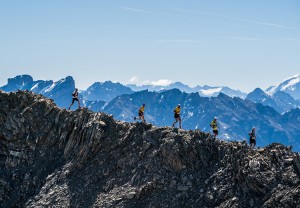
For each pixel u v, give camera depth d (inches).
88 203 2097.7
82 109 2564.0
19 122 2578.7
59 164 2386.8
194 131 2204.7
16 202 2277.3
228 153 2027.6
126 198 2037.4
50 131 2544.3
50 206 2144.4
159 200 1995.6
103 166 2257.6
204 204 1907.0
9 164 2468.0
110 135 2370.8
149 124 2357.3
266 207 1748.3
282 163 1879.9
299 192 1732.3
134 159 2208.4
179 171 2082.9
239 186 1893.5
